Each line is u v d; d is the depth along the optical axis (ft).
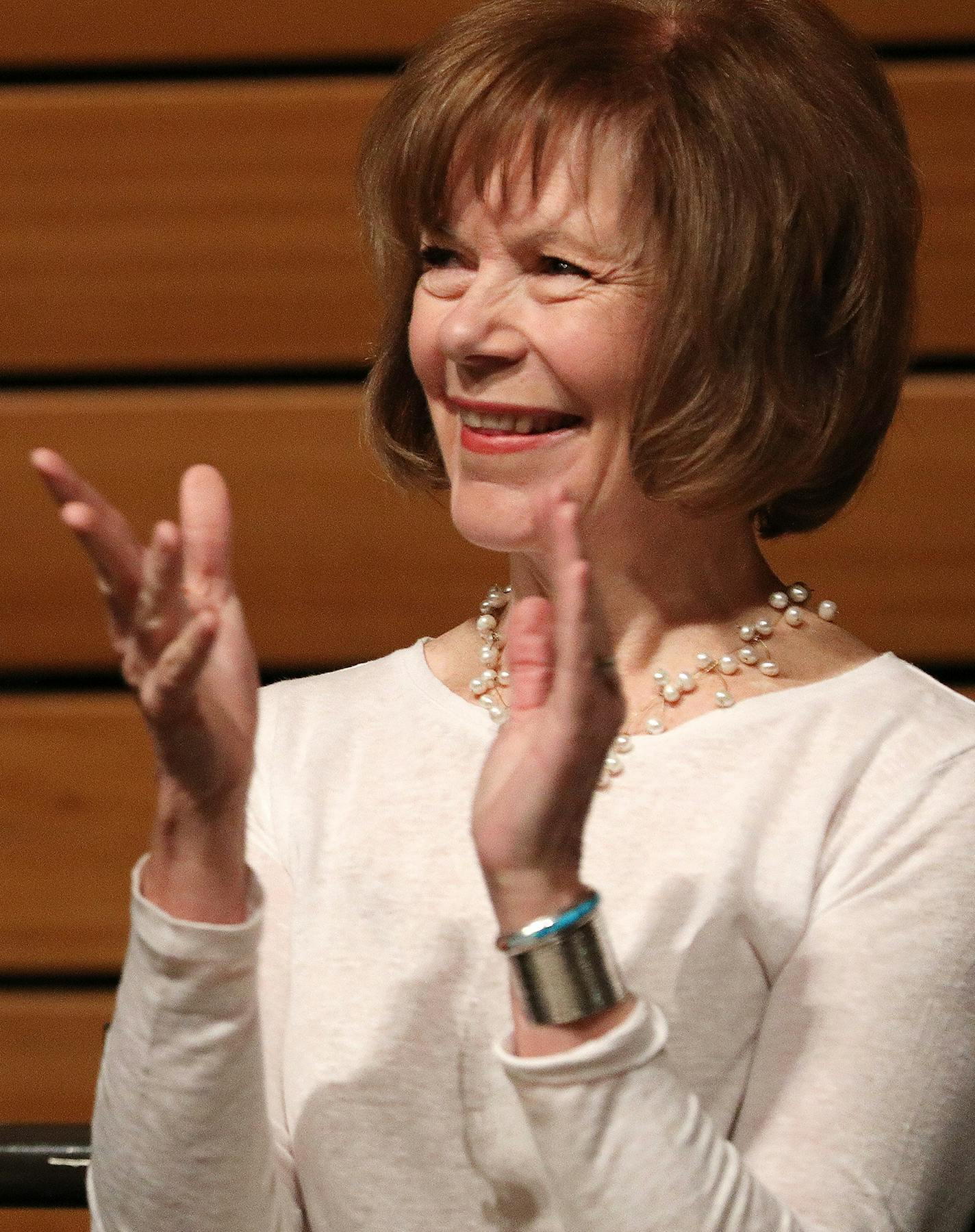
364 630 25.62
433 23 25.17
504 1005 12.94
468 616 25.45
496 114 12.83
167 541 9.90
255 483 25.62
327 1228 12.93
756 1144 11.78
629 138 12.69
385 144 13.79
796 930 12.54
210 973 11.23
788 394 12.97
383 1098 12.86
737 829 12.87
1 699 26.08
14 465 25.79
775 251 12.69
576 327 12.80
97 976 25.94
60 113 25.43
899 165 13.67
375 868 13.67
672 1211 10.48
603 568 13.75
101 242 25.57
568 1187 10.68
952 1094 11.87
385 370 14.97
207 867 11.17
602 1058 10.57
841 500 14.46
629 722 13.71
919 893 12.30
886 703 13.51
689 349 12.69
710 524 13.92
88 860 25.89
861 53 13.75
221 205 25.44
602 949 10.79
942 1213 12.01
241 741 10.95
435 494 15.85
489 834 10.72
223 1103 11.54
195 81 25.58
